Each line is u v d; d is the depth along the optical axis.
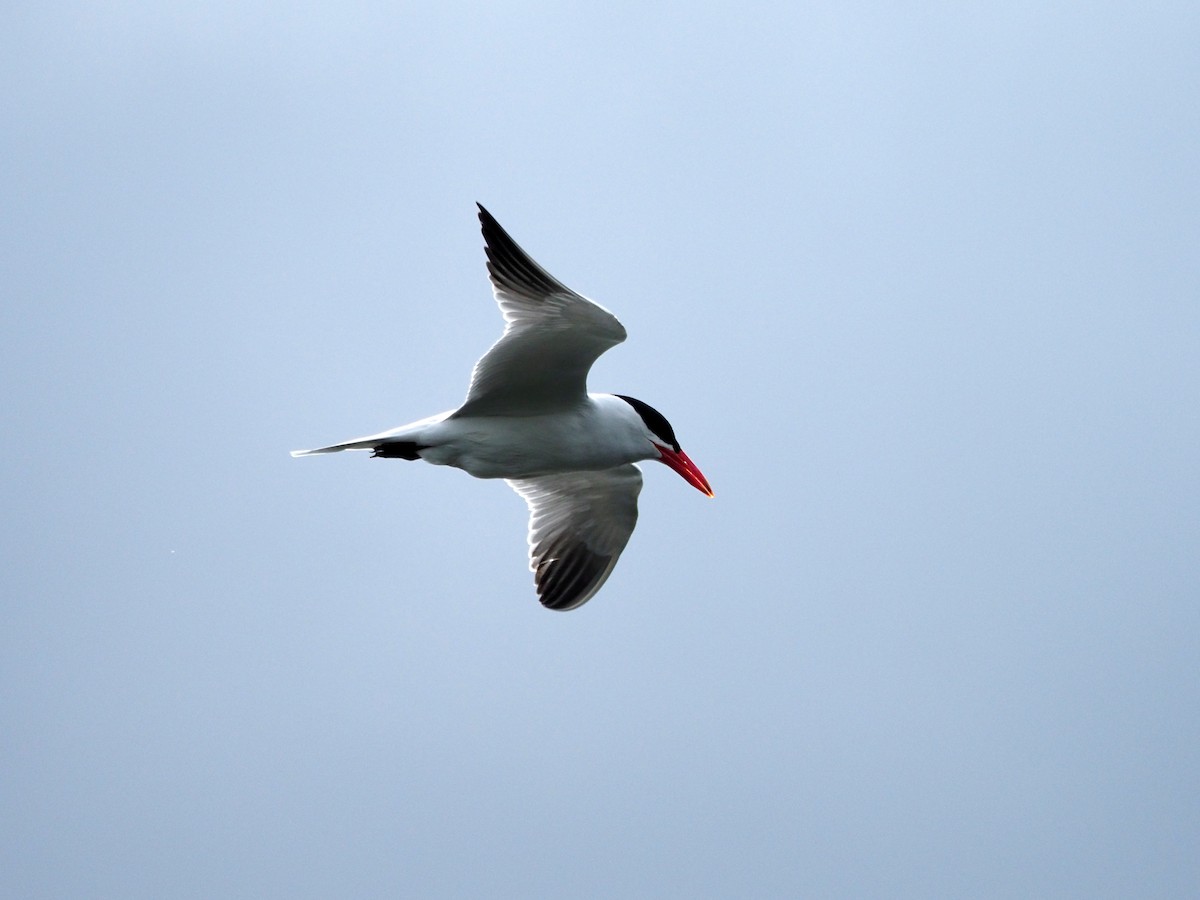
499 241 12.38
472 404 13.77
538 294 12.41
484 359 13.04
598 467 14.64
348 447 14.12
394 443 14.09
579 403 13.95
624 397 14.91
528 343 12.87
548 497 15.95
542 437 14.05
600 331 12.62
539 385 13.55
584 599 16.12
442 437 13.93
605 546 16.27
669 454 14.72
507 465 14.27
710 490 14.66
